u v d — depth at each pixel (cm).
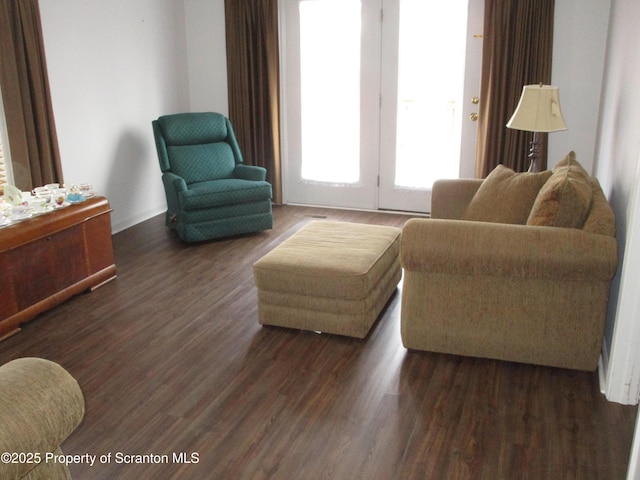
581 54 459
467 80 498
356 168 557
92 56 464
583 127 473
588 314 259
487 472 210
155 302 359
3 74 384
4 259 308
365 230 364
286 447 224
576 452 220
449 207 376
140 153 531
